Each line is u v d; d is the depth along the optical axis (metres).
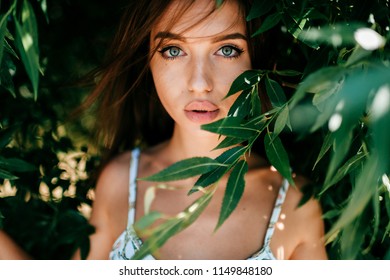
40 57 1.77
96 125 1.68
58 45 1.84
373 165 0.63
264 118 0.92
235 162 0.89
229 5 1.08
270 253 1.33
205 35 1.08
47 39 1.80
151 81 1.49
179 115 1.17
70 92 1.93
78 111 1.56
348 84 0.53
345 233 0.76
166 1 1.11
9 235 1.35
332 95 0.84
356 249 0.75
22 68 1.70
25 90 1.73
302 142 1.50
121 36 1.32
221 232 1.33
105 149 1.64
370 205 0.77
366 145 0.90
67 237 1.26
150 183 1.43
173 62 1.13
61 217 1.31
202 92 1.11
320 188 1.29
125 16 1.29
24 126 1.68
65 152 1.70
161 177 0.85
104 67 1.40
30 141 1.68
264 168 1.39
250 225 1.34
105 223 1.46
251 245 1.33
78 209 1.56
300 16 0.97
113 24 1.71
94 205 1.49
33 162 1.60
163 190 1.40
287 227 1.34
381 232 1.26
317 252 1.35
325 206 1.36
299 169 1.48
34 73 0.82
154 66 1.18
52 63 1.85
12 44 1.44
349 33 0.66
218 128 0.90
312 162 1.37
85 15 1.82
